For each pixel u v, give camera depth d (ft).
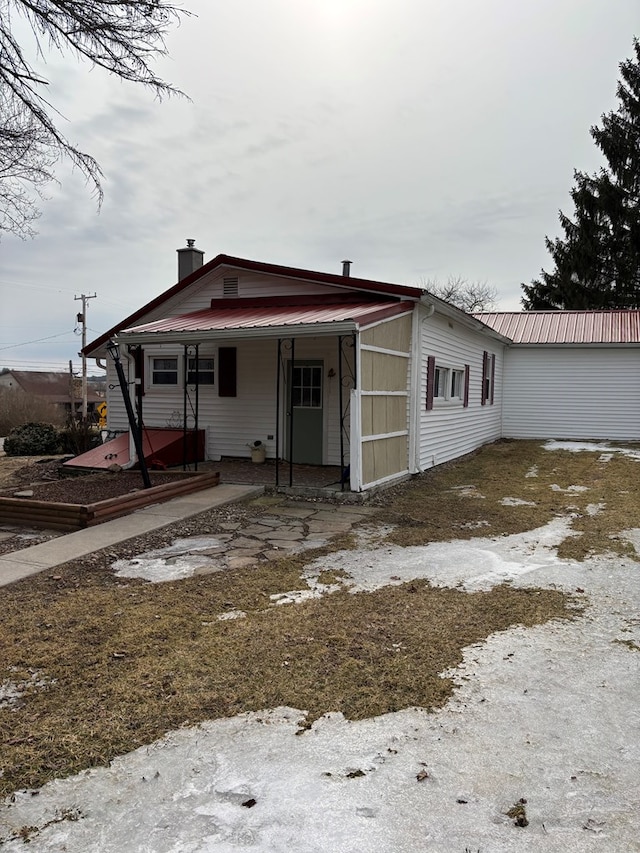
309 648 12.25
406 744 8.97
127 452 37.37
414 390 34.04
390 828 7.20
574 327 61.46
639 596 15.30
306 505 26.96
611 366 56.70
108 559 18.89
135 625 13.52
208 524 23.52
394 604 14.82
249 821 7.36
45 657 11.89
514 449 49.83
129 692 10.50
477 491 30.58
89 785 8.07
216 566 18.11
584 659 11.80
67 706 10.07
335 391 37.04
